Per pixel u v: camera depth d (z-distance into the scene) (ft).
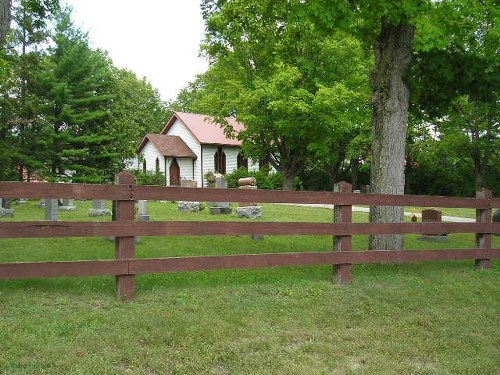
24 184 18.33
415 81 31.86
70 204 65.77
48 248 31.30
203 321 17.56
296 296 21.56
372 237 30.60
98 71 98.22
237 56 97.19
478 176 111.75
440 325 19.16
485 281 26.02
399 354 16.17
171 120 151.02
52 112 89.10
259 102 98.63
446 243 41.73
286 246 34.88
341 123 98.63
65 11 97.45
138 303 19.31
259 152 112.78
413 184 134.72
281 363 14.83
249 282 23.38
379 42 30.68
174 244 34.14
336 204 23.88
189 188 20.98
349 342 16.98
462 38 32.04
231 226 21.61
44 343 14.96
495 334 18.49
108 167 96.17
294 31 44.09
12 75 80.07
